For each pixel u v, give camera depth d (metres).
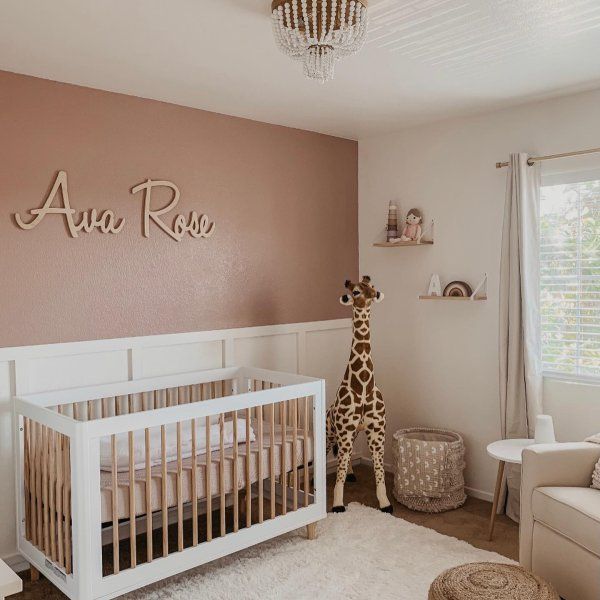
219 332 3.56
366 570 2.80
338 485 3.54
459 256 3.79
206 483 2.68
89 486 2.29
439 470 3.50
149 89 3.08
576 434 3.32
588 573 2.29
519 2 2.13
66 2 2.09
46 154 2.88
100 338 3.08
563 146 3.31
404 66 2.79
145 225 3.22
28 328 2.85
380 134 4.15
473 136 3.68
